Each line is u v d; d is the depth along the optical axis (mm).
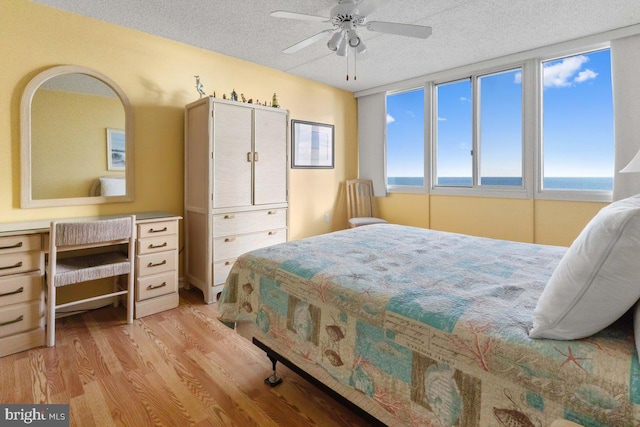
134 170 2916
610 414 748
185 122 3113
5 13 2281
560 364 834
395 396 1146
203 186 2922
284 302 1594
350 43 2250
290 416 1530
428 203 4289
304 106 4266
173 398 1637
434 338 1055
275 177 3367
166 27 2826
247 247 3156
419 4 2461
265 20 2705
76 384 1729
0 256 1961
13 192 2354
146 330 2355
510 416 894
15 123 2346
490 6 2492
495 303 1146
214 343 2184
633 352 826
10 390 1673
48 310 2096
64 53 2523
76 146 2604
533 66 3373
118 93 2793
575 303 881
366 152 4898
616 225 838
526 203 3500
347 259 1726
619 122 2883
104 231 2252
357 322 1275
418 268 1577
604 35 2912
